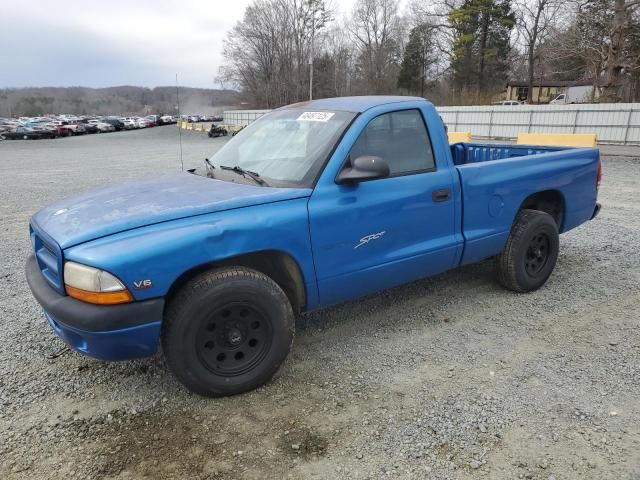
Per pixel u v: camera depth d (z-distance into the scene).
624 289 4.68
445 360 3.43
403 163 3.66
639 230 6.89
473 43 54.47
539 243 4.58
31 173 15.46
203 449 2.57
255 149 3.80
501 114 25.66
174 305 2.78
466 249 4.04
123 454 2.54
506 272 4.48
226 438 2.65
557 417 2.77
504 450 2.52
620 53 26.73
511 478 2.33
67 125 55.03
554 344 3.63
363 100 3.82
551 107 23.72
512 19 51.34
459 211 3.93
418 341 3.72
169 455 2.53
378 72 72.31
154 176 4.00
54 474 2.40
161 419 2.82
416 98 3.90
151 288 2.63
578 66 40.59
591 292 4.62
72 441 2.65
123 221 2.76
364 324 4.03
